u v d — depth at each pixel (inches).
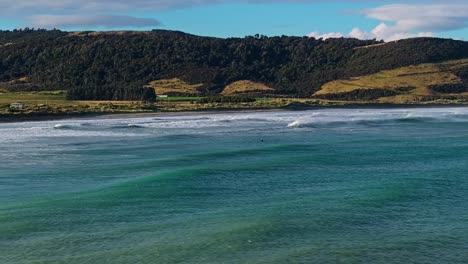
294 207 1094.4
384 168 1555.1
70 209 1084.5
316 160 1700.3
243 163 1640.0
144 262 794.8
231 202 1142.3
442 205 1115.3
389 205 1111.6
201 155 1833.2
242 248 850.8
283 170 1520.7
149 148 2071.9
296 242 879.7
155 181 1339.8
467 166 1581.0
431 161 1686.8
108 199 1163.3
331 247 856.3
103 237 908.6
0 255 825.5
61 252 838.5
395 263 790.5
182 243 874.8
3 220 1006.4
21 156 1831.9
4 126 3282.5
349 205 1109.1
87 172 1503.4
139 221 1003.3
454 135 2593.5
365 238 901.8
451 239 897.5
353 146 2096.5
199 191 1243.8
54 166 1611.7
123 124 3405.5
